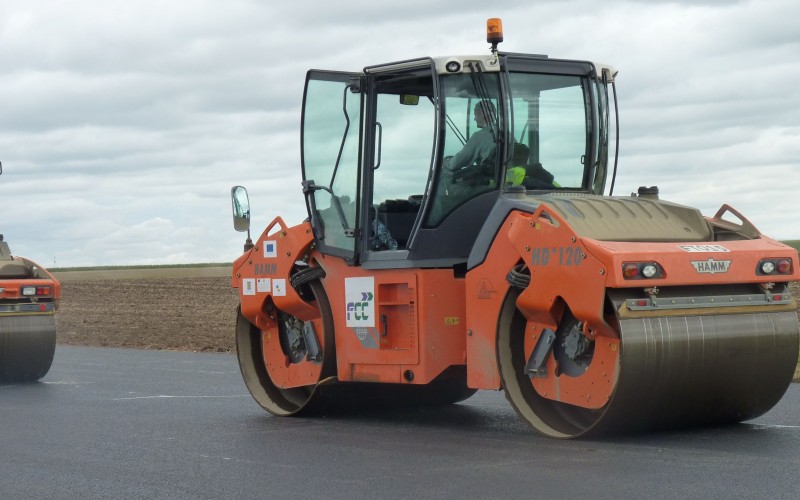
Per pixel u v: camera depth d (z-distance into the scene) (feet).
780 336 28.27
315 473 25.34
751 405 28.89
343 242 34.37
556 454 26.30
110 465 27.20
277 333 37.68
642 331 26.58
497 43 32.19
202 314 90.33
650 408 27.37
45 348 49.14
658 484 22.36
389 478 24.35
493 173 32.40
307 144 35.76
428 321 31.83
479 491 22.58
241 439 30.96
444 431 31.40
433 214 32.01
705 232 29.48
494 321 29.86
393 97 33.45
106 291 120.26
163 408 38.32
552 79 32.91
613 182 33.99
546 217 28.50
